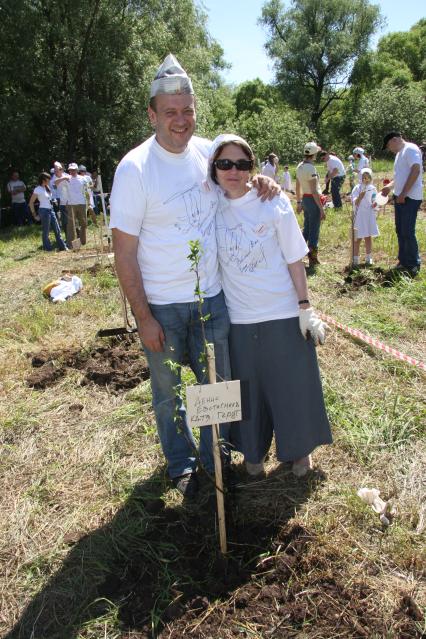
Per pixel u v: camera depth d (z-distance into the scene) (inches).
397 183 280.7
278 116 1283.2
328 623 90.0
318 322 112.9
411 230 280.4
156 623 91.4
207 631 90.0
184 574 101.0
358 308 239.8
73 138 829.8
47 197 461.1
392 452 134.3
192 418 94.8
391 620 89.2
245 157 105.4
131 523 114.6
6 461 140.8
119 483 129.0
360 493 117.2
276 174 626.8
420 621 88.7
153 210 106.0
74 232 472.4
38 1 759.1
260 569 101.4
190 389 93.2
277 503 118.1
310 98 1872.5
